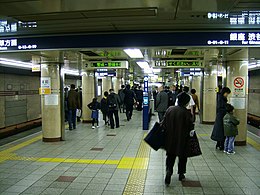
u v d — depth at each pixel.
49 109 8.79
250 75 18.92
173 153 4.67
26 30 5.66
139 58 11.77
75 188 4.76
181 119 4.68
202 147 7.78
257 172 5.54
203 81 12.87
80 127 12.01
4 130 11.88
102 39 5.80
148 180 5.12
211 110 12.66
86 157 6.82
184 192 4.53
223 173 5.48
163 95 10.25
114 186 4.83
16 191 4.66
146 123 11.14
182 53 10.20
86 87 13.53
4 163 6.35
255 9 4.34
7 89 13.37
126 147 7.91
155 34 5.66
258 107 17.92
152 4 3.64
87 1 3.47
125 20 4.91
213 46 5.51
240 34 5.44
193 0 3.46
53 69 8.80
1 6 3.69
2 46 6.07
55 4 3.61
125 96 14.23
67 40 5.89
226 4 3.62
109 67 12.03
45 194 4.52
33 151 7.51
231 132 6.89
